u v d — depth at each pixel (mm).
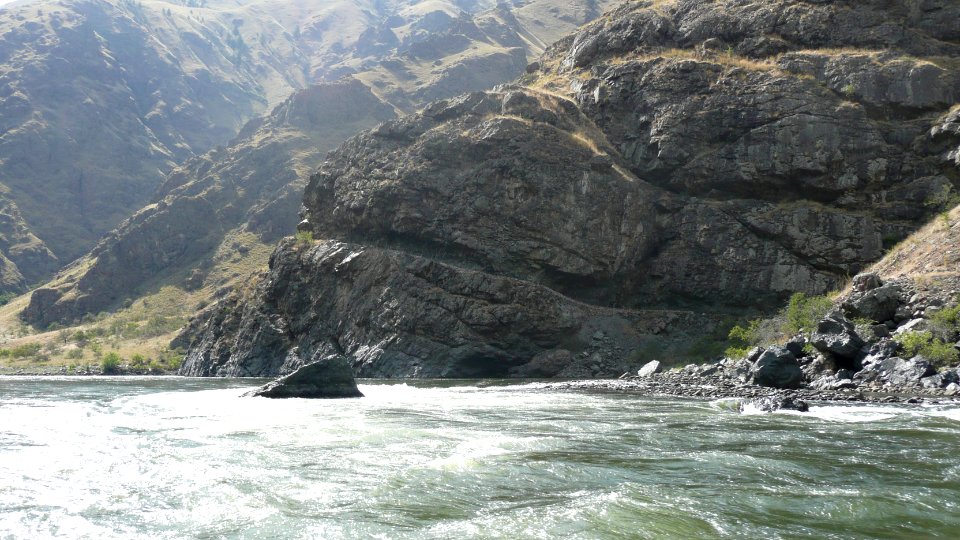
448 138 81375
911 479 14406
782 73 74000
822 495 13062
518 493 13477
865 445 18516
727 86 75438
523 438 19875
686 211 74062
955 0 73812
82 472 15555
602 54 92000
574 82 89375
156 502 13078
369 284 76375
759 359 39344
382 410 28406
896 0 75688
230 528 11516
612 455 17156
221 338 93438
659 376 48812
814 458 16688
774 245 69125
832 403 30422
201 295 189625
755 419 24547
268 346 83062
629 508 12219
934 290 42906
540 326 68875
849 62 71500
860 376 38156
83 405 32594
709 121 74625
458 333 69438
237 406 31031
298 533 11195
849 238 65812
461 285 71125
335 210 86688
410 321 71750
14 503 13102
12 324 198125
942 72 68312
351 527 11406
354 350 74875
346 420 24453
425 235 78438
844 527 11195
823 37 76625
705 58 80438
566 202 74438
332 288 80125
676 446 18500
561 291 74438
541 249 73750
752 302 69188
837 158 68000
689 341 67688
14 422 24531
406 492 13570
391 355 71375
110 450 18188
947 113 66562
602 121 82500
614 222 74062
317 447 18438
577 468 15609
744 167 71375
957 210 54062
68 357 149625
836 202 68625
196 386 55781
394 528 11312
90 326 178000
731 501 12672
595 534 10836
